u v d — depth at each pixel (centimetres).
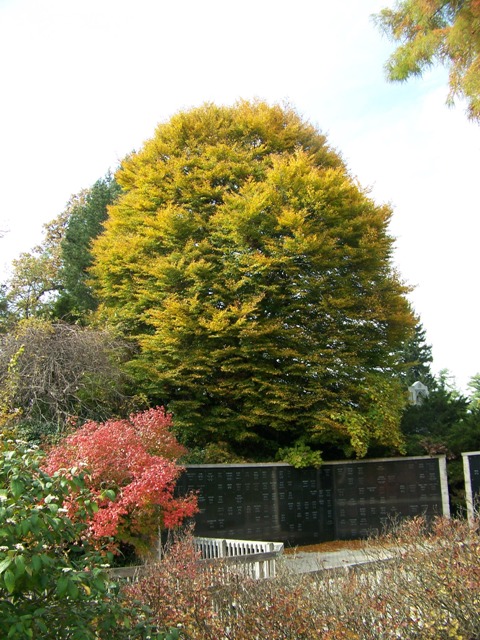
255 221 1745
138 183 1983
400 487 1736
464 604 492
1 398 1330
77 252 2370
